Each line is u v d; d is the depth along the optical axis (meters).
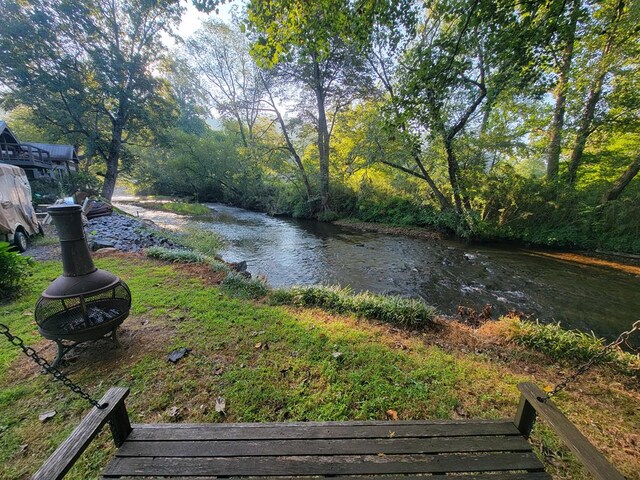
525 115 11.24
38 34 15.20
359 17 4.29
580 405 2.41
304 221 17.39
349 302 4.46
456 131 10.54
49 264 5.94
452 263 8.80
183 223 14.84
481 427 1.76
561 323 5.11
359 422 1.82
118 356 2.92
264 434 1.71
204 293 4.59
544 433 2.05
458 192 11.65
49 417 2.17
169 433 1.69
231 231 13.42
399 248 10.70
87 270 2.75
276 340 3.31
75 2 15.85
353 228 15.04
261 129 25.03
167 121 21.05
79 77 16.94
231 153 24.06
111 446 1.94
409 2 4.63
